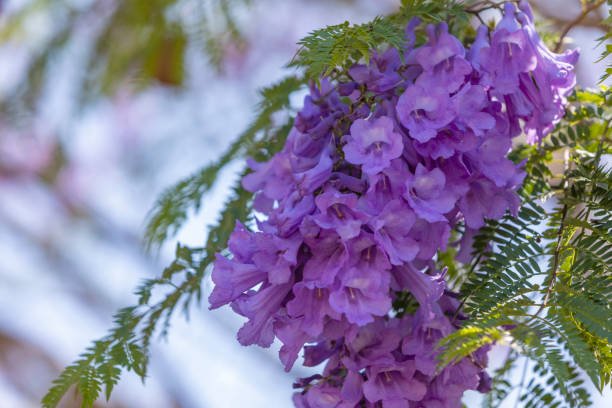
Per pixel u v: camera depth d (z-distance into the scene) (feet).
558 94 4.38
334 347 4.26
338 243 4.10
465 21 4.42
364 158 4.17
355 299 4.08
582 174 4.42
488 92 4.32
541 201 4.45
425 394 4.21
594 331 4.06
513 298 4.21
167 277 4.70
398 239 4.12
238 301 4.17
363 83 4.32
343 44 4.27
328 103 4.34
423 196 4.17
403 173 4.17
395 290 4.29
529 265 4.27
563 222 4.33
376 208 4.15
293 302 4.09
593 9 4.70
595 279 4.20
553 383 4.37
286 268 4.09
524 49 4.31
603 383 4.02
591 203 4.36
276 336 4.15
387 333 4.20
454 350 4.02
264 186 4.50
